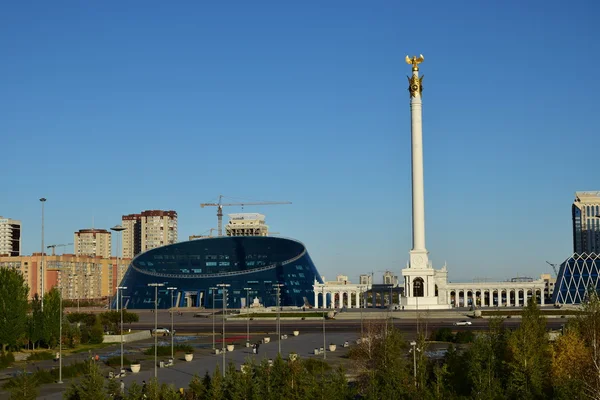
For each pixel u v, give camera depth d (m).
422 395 93.06
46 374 122.31
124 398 91.31
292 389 93.00
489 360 99.81
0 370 138.50
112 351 166.12
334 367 126.56
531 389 95.75
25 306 163.75
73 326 184.62
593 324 105.06
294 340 180.62
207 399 93.25
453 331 187.62
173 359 147.50
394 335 134.75
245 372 97.81
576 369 97.25
